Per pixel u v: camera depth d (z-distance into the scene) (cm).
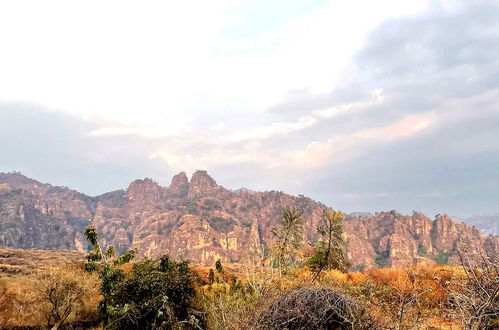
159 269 1471
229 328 926
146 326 1276
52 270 1477
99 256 1522
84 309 1499
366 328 743
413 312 782
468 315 631
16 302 1415
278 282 1357
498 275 611
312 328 745
